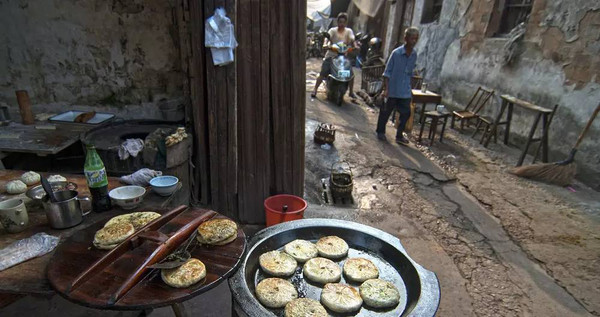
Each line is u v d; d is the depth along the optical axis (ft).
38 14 11.05
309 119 21.33
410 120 20.72
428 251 10.04
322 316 4.53
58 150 9.39
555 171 14.62
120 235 4.76
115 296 3.83
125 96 12.08
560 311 8.18
